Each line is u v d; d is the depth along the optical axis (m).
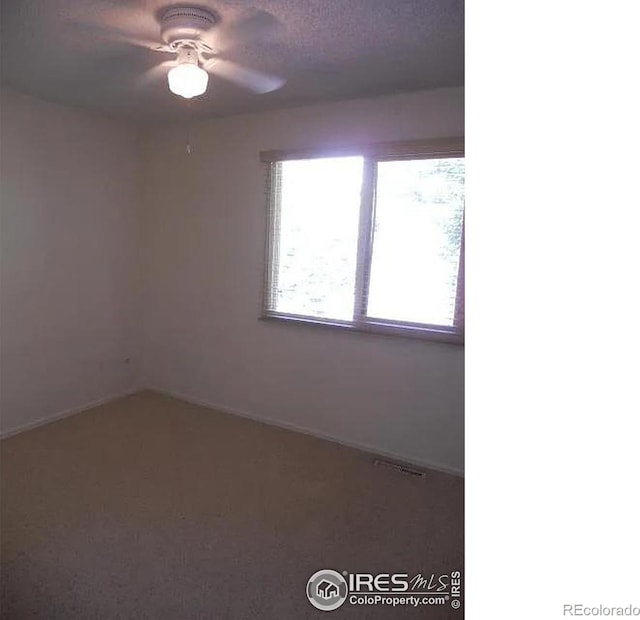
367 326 2.89
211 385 3.62
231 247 3.38
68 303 3.29
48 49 2.07
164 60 2.20
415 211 2.69
